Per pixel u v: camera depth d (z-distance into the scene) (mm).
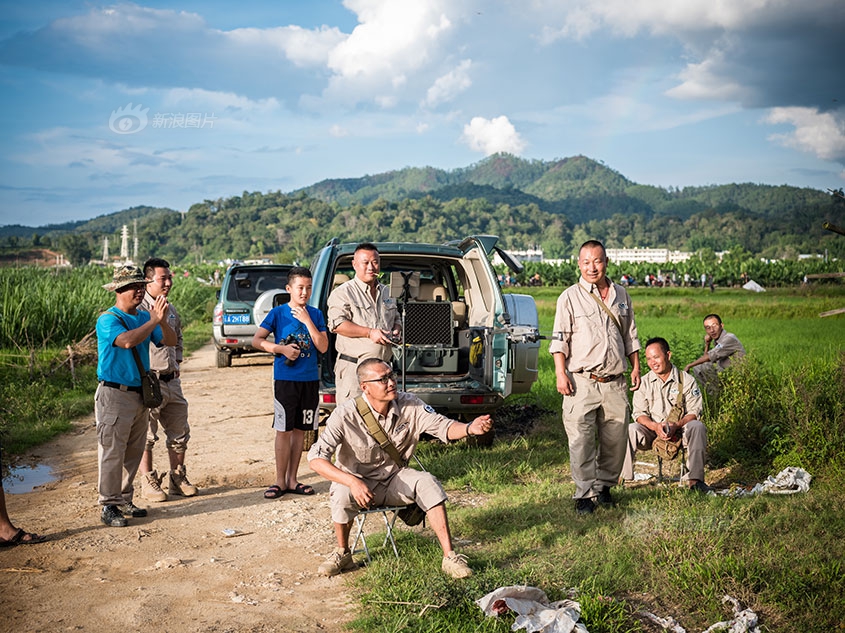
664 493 6078
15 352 14828
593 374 5863
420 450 7941
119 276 5684
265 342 6383
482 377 8055
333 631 3957
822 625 3887
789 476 6340
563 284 75062
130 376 5684
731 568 4406
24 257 124375
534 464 7406
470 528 5418
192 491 6516
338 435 4648
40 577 4688
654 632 3904
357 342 6512
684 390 6559
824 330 22516
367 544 5137
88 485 6922
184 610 4207
